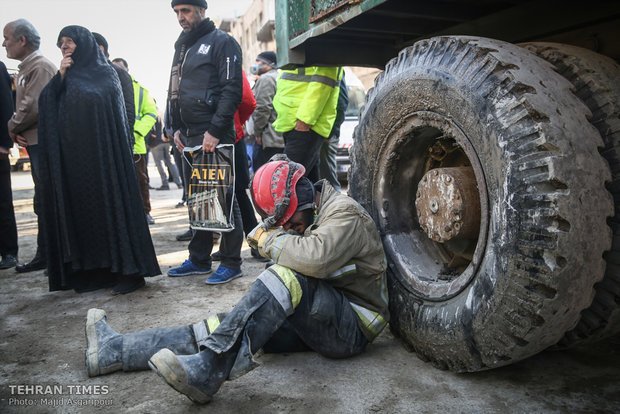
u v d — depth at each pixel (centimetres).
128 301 298
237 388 185
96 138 298
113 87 311
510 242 152
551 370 189
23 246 501
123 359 198
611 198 148
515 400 169
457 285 181
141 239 313
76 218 302
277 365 204
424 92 192
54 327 259
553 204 142
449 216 187
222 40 320
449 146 213
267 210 196
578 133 148
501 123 156
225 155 316
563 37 208
